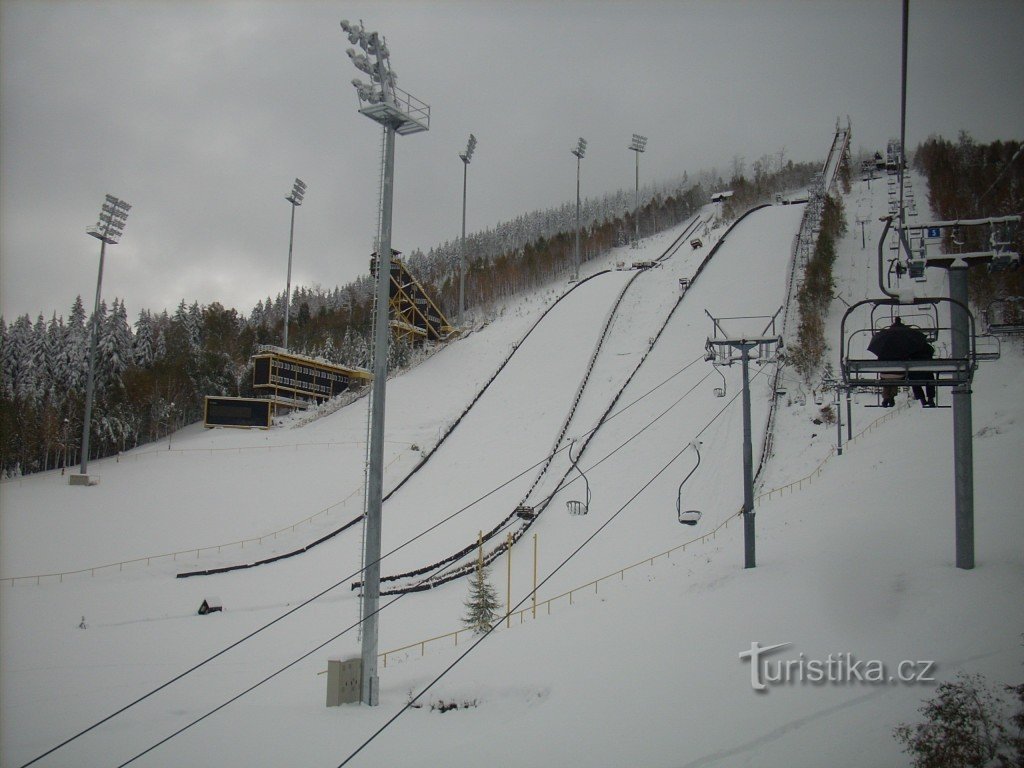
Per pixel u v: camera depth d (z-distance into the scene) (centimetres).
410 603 3638
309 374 8144
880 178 10494
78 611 3659
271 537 4722
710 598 2066
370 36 2281
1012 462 2678
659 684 1598
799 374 5306
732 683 1530
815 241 7150
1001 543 1941
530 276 12669
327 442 6481
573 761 1356
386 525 4766
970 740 1096
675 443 4897
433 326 9050
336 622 3450
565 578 3588
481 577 3086
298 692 2442
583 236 13988
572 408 5822
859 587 1872
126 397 8450
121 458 6719
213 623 3497
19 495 5438
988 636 1466
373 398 2219
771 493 3794
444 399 7131
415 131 2378
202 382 9406
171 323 11869
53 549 4506
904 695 1328
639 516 4144
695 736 1359
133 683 2659
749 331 6109
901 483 2841
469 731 1636
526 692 1772
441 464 5584
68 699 2455
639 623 2009
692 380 5662
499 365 7388
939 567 1866
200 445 6819
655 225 14838
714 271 7762
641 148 13125
